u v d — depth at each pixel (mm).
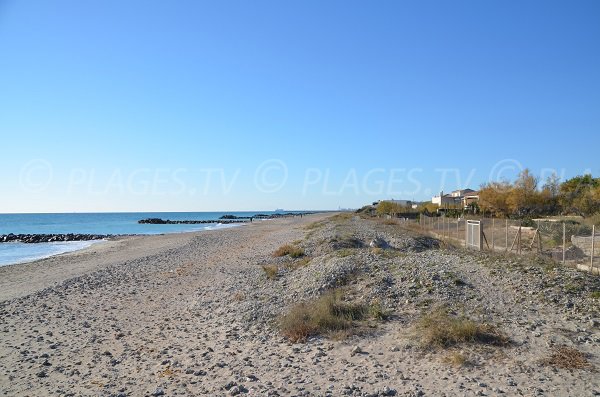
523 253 19078
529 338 8164
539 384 6277
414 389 6426
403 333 8977
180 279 19953
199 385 7234
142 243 46500
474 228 21969
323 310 10328
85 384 7637
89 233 76312
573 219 32875
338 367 7621
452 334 8312
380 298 11398
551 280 11375
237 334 10305
